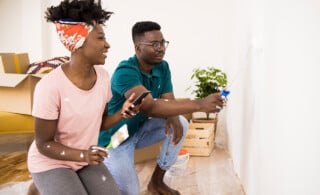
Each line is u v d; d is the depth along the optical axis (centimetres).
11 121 297
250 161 210
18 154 324
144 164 295
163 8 409
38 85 143
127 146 210
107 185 160
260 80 182
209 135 324
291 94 126
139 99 152
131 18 416
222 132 393
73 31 139
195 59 408
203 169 283
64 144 155
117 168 202
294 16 123
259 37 185
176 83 414
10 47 455
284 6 136
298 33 119
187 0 404
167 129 214
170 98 230
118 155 204
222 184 248
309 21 108
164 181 256
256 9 194
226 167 288
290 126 128
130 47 422
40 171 149
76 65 146
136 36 201
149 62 204
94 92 153
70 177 148
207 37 404
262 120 177
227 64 353
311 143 107
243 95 237
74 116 148
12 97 299
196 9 403
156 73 216
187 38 407
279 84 144
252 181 204
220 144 370
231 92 312
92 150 136
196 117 389
